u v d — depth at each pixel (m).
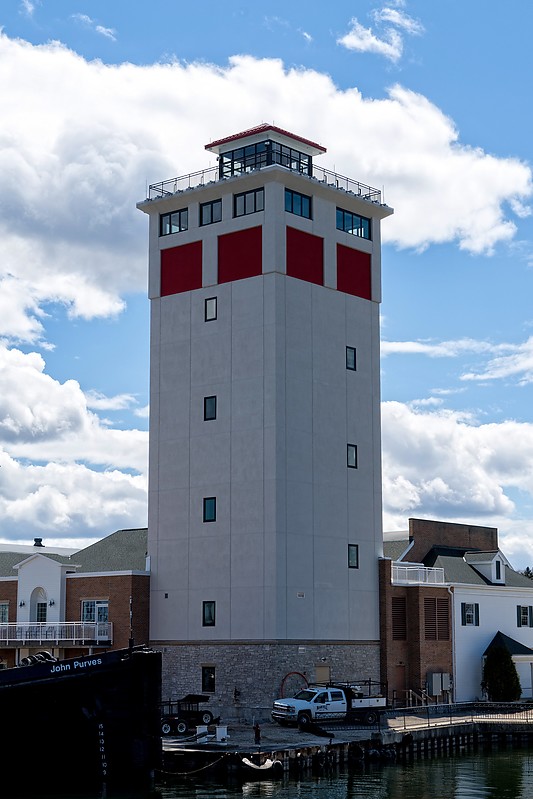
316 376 77.12
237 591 74.00
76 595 80.06
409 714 76.31
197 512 76.62
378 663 78.94
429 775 59.16
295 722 67.38
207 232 78.69
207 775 56.84
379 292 82.94
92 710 53.84
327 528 76.38
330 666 75.25
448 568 89.50
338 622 76.31
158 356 80.31
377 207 82.75
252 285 76.00
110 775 53.75
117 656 54.50
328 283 78.88
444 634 83.44
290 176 75.94
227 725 68.56
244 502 74.44
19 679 53.81
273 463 73.50
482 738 71.75
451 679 83.19
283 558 73.06
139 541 87.75
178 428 78.50
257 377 75.00
